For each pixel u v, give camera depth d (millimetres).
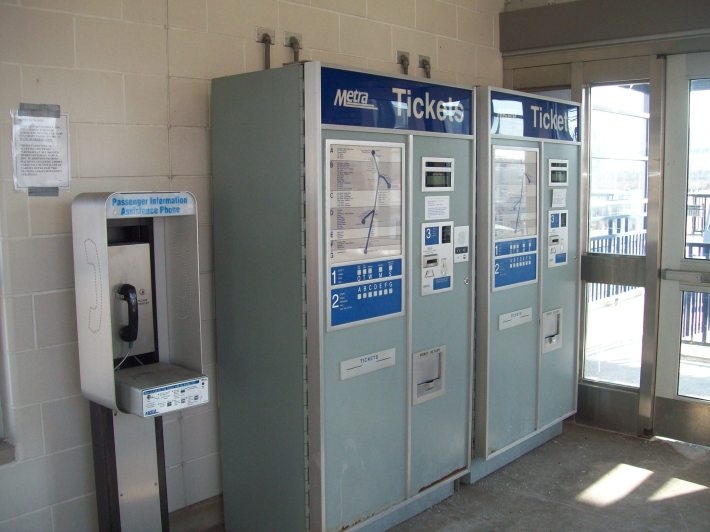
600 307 4555
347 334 2852
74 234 2535
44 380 2693
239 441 3105
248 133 2861
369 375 2975
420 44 4180
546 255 4027
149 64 2906
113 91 2803
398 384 3125
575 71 4473
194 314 2688
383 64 3951
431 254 3229
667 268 4238
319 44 3580
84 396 2656
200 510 3236
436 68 4305
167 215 2625
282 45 3396
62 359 2732
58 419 2738
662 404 4344
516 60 4750
